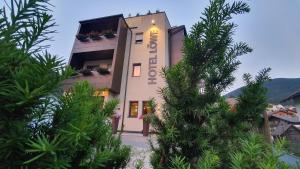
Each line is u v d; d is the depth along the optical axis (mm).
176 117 1484
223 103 1854
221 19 1494
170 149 1480
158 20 18141
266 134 2977
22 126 567
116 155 1202
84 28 19547
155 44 17344
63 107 653
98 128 1058
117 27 19109
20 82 550
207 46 1507
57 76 576
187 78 1561
